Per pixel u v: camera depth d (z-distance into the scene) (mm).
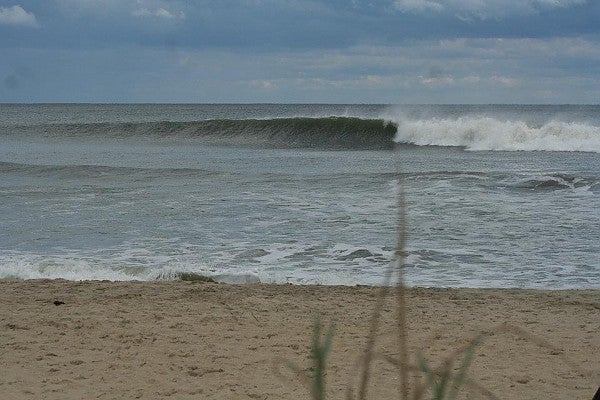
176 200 51781
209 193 55406
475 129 101688
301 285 26969
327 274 29844
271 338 19891
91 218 44312
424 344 19391
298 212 45938
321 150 104500
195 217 44438
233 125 120875
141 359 17953
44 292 25172
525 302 24453
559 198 51281
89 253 34312
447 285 28344
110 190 57688
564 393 15594
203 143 119000
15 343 19156
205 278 29109
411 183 59094
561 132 97188
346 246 35594
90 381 16297
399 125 108062
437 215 44469
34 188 58938
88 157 93625
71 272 29672
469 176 61688
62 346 18953
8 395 15320
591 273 30328
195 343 19344
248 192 55719
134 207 48719
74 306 23234
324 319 22000
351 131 111562
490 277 29703
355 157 90500
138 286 26406
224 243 36562
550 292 25938
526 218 43344
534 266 31656
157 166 79062
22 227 41250
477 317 22406
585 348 19078
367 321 21750
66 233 39500
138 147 112125
